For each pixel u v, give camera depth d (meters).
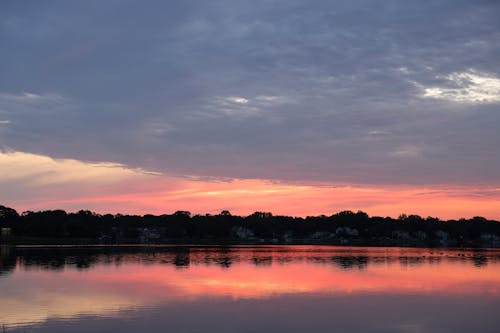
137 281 43.88
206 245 158.38
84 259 72.12
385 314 29.45
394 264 67.62
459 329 26.17
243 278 46.78
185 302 32.81
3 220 177.25
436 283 44.03
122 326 25.91
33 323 26.52
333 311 30.14
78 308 30.59
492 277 49.44
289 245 177.12
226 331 25.20
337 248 141.62
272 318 28.09
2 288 39.06
